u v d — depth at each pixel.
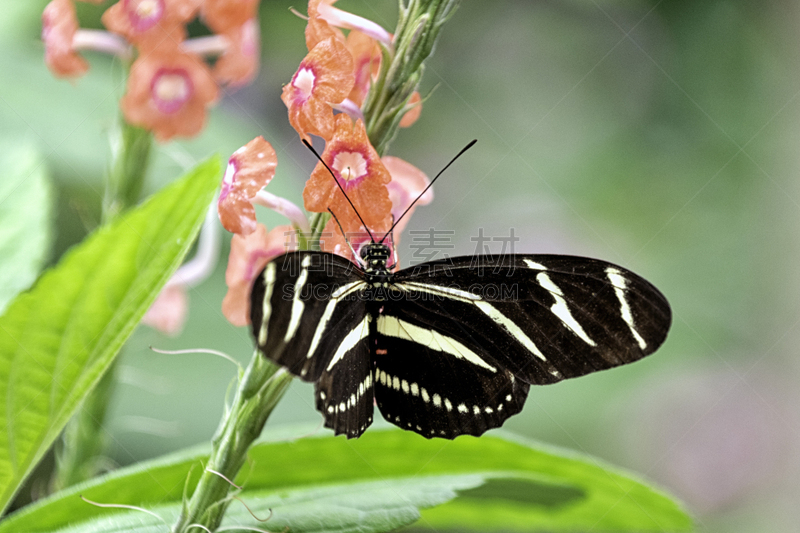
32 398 0.55
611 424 0.80
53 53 0.62
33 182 0.59
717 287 0.90
